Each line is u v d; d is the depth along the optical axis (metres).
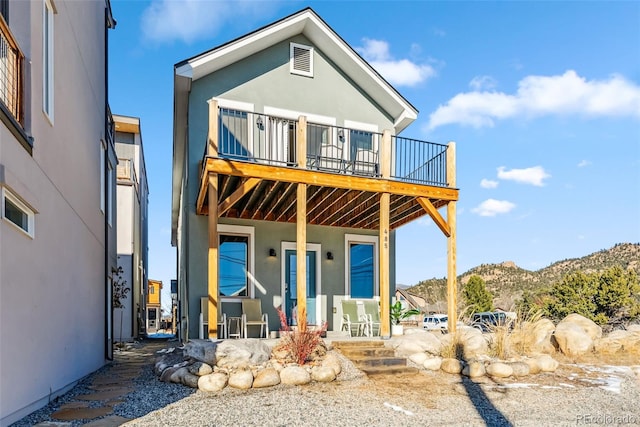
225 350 6.62
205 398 5.48
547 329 9.51
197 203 9.61
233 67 10.24
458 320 9.60
